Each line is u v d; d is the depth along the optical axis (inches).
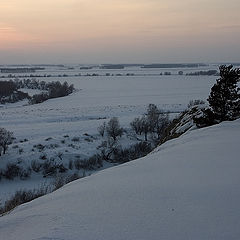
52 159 1718.8
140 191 267.6
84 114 3110.2
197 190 257.8
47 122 2738.7
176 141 605.0
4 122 2714.1
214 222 193.8
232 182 272.8
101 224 202.2
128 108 3440.0
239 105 773.3
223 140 501.7
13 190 1386.6
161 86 6245.1
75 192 297.6
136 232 186.2
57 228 202.1
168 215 209.3
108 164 1811.0
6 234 221.8
